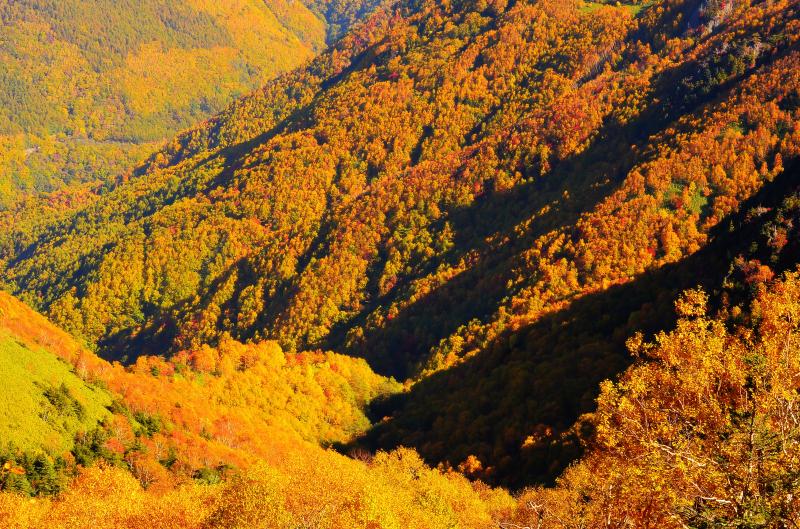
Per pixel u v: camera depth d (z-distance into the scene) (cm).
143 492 7125
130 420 9156
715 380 2912
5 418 7200
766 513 2117
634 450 2716
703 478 2372
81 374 9556
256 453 10425
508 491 9506
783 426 2384
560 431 10244
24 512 5828
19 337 9519
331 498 6212
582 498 3231
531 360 13675
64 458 7294
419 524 6975
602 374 11094
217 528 5497
